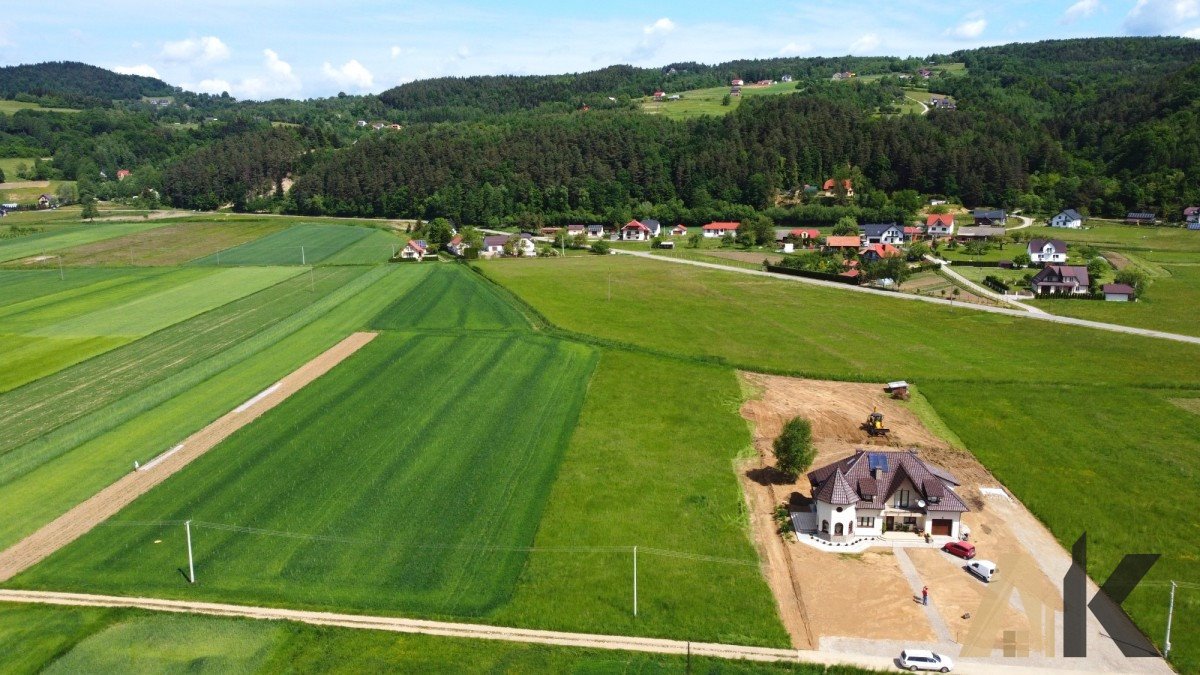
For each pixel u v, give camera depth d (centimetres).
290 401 7206
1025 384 7812
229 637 3972
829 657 3931
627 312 11088
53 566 4588
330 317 10419
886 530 5194
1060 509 5353
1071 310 11319
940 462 6144
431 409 7025
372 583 4450
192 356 8519
